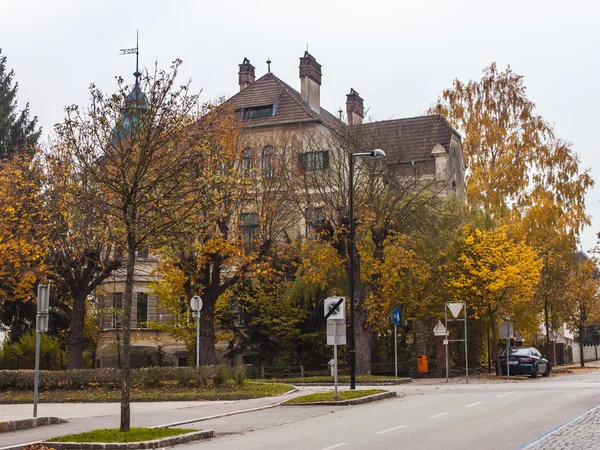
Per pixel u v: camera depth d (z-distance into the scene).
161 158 18.06
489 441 13.95
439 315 44.28
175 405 25.19
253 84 54.75
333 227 40.12
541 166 59.38
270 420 19.78
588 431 14.82
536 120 60.25
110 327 50.06
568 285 60.41
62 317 45.50
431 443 13.90
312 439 15.29
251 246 37.38
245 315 48.62
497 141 59.38
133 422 19.50
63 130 21.77
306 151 41.03
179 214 18.86
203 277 36.41
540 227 55.97
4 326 46.50
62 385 29.91
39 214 33.88
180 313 44.62
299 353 46.94
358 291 40.31
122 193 17.12
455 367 47.03
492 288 41.84
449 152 56.41
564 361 85.50
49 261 34.88
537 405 21.05
